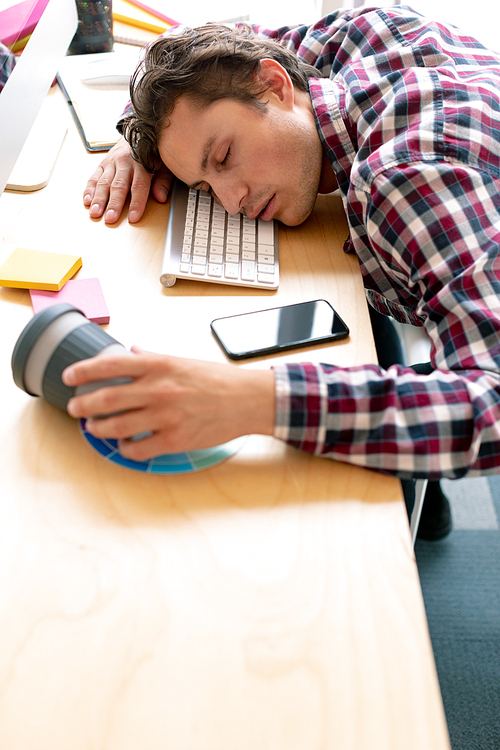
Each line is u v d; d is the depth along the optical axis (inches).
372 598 16.8
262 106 31.8
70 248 30.8
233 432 20.4
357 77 35.0
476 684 40.9
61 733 13.9
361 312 27.8
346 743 13.8
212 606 16.5
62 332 20.5
